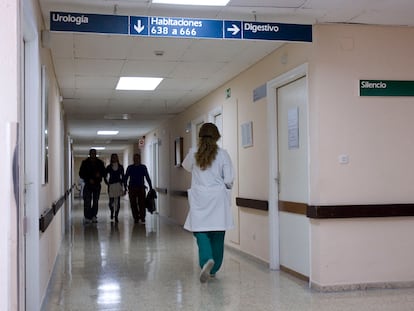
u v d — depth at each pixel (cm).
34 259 387
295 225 559
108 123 1422
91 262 665
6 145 221
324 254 487
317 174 493
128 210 1719
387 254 499
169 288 510
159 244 833
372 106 505
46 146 480
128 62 657
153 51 601
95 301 461
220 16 475
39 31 432
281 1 437
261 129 644
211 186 530
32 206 386
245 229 704
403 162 509
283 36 466
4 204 222
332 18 486
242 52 608
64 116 1160
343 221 492
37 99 393
